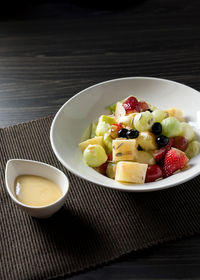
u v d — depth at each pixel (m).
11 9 1.31
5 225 0.78
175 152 0.80
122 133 0.83
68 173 0.85
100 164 0.82
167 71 1.08
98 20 1.26
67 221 0.78
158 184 0.76
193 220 0.78
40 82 1.06
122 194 0.82
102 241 0.76
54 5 1.32
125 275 0.72
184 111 0.89
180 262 0.73
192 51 1.13
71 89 1.04
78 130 0.88
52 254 0.75
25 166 0.81
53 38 1.20
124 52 1.14
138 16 1.26
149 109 0.89
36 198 0.78
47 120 0.95
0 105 1.01
